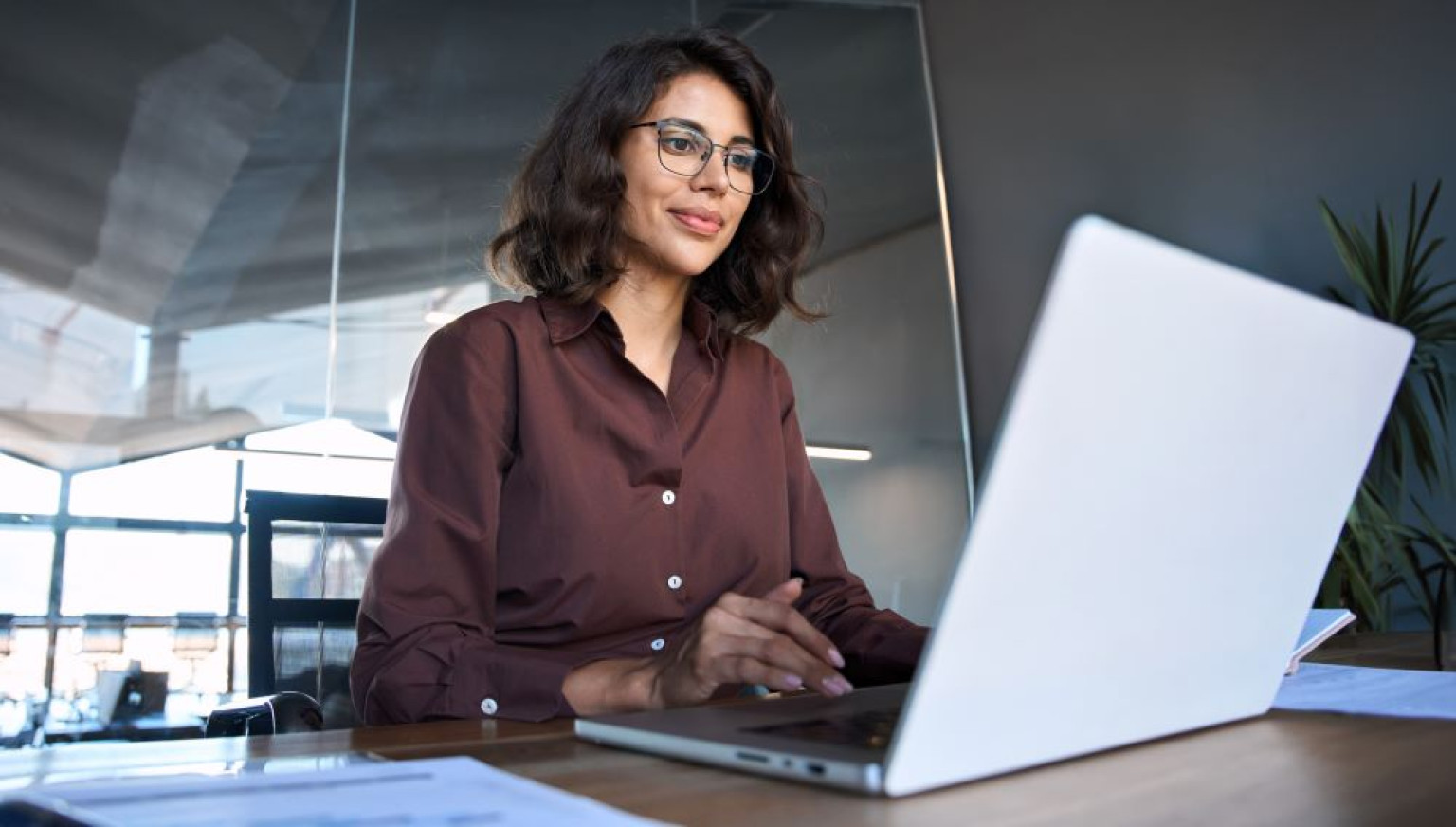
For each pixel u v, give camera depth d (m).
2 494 3.48
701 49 1.35
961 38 4.56
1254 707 0.70
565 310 1.25
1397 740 0.62
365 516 1.66
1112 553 0.52
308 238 3.87
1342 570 2.91
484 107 4.10
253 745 0.70
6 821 0.43
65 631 3.46
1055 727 0.54
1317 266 3.64
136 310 3.68
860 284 4.32
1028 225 4.31
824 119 4.45
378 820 0.41
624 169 1.32
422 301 3.92
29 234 3.64
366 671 1.00
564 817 0.42
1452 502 3.18
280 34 3.97
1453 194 3.38
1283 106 3.78
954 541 4.22
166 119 3.83
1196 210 3.93
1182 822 0.44
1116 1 4.24
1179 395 0.51
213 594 3.61
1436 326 3.05
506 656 0.90
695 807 0.48
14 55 3.73
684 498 1.25
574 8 4.25
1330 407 0.62
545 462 1.18
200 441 3.66
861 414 4.23
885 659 1.11
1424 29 3.49
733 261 1.52
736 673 0.78
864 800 0.49
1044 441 0.46
